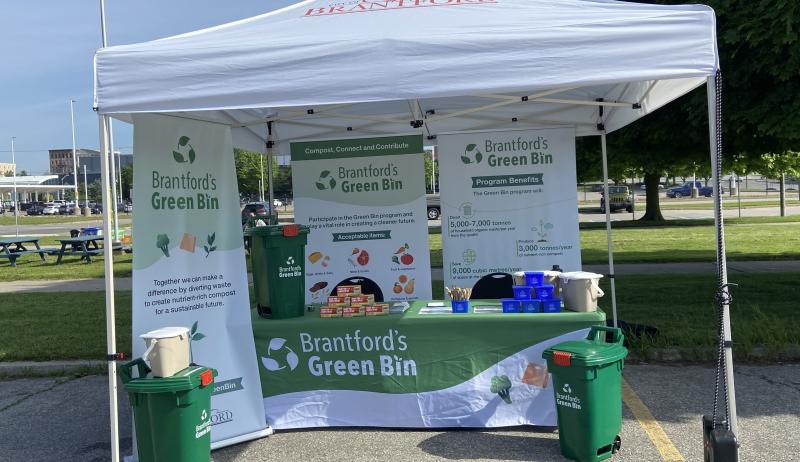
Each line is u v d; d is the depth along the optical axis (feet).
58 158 455.63
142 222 13.37
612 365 13.06
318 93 11.84
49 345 24.44
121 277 47.42
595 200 178.29
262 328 15.53
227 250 15.17
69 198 367.04
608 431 13.08
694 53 11.44
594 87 18.56
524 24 12.16
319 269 22.44
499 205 21.67
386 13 14.56
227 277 15.08
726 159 31.37
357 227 22.38
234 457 14.05
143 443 12.10
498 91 11.76
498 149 21.61
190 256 14.29
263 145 23.11
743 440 14.21
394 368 15.31
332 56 11.82
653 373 19.62
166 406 11.87
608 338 14.33
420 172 22.11
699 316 25.36
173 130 14.07
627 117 19.61
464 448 14.11
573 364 12.75
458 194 21.83
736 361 20.48
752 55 21.68
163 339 12.01
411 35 11.80
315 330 15.49
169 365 12.07
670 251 50.98
